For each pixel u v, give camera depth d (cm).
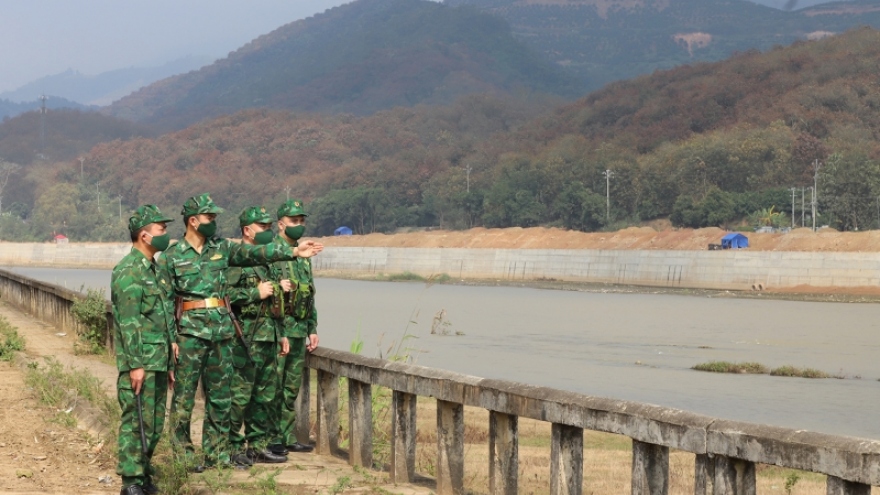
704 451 533
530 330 6369
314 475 861
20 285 3062
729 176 15862
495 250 14075
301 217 932
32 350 1845
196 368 845
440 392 755
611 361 4581
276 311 904
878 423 2772
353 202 19625
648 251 11975
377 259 15575
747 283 10669
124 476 760
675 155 16588
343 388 1212
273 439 927
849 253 9956
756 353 5041
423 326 6525
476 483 1113
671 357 4812
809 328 6519
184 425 850
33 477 824
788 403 3212
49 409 1158
